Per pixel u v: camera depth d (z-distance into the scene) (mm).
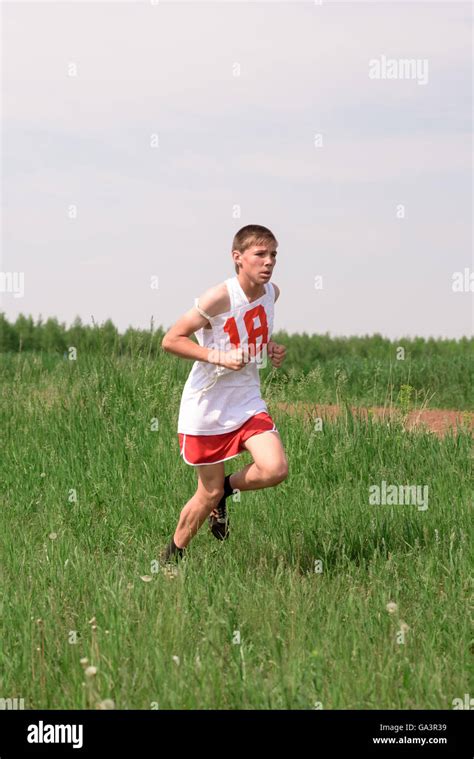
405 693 6086
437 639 7035
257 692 6020
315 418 14172
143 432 13836
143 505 11180
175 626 7020
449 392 26891
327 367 30203
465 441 13586
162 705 5926
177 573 8352
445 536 9703
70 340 47469
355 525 10023
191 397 8859
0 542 9914
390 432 13719
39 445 14039
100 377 16203
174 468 12328
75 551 9133
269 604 7578
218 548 9617
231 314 8578
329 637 6832
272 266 8406
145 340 17250
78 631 7223
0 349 47250
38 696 6336
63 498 11797
